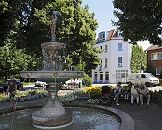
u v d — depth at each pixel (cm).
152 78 3975
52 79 1062
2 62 4450
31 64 4916
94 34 3916
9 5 2191
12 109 1356
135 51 6338
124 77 6234
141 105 1694
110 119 1173
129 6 2056
